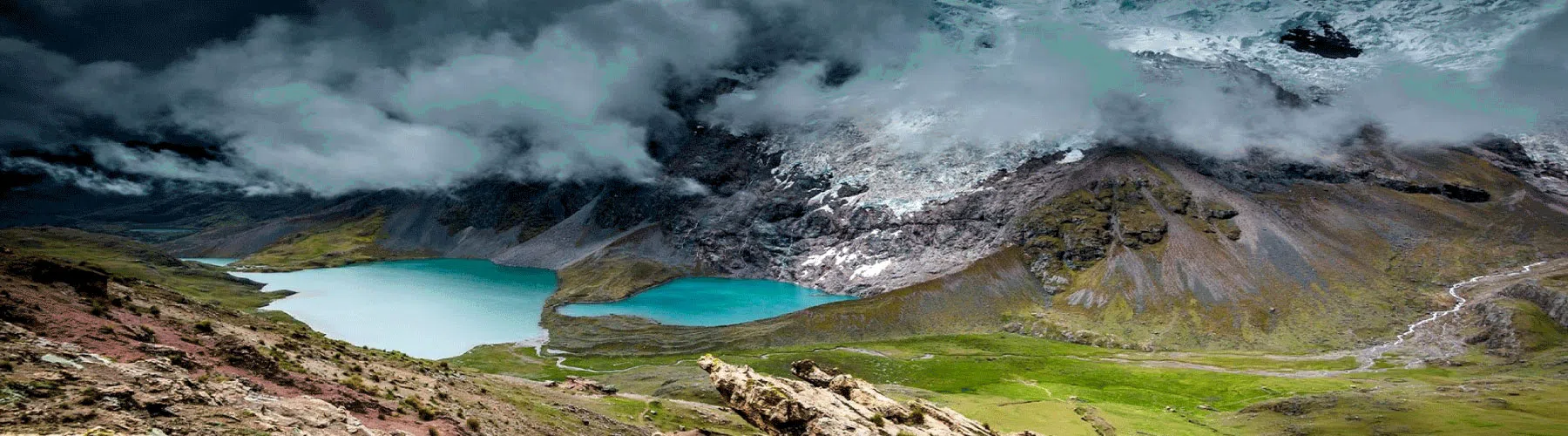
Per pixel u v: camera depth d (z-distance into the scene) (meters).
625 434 84.94
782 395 70.94
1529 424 167.12
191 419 37.47
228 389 44.59
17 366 36.41
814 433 67.69
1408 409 185.75
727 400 74.81
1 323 42.16
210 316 75.56
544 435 69.25
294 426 41.78
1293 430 175.88
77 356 40.88
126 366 41.56
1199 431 176.25
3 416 30.53
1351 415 185.25
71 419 32.50
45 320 47.31
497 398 83.69
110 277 75.50
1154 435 165.25
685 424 104.38
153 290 80.38
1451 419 174.25
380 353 95.19
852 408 74.06
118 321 53.78
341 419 46.03
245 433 37.75
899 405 78.56
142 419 35.16
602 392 127.75
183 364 47.88
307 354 69.62
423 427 54.09
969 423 82.06
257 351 55.19
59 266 59.91
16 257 58.19
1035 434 86.94
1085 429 164.62
